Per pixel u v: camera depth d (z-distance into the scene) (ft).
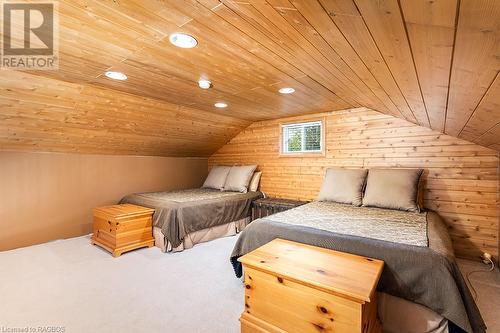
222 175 15.57
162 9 3.77
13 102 7.85
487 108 4.37
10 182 10.14
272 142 14.67
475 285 7.33
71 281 7.53
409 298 4.97
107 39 4.92
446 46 2.72
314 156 13.01
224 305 6.38
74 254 9.68
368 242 5.65
